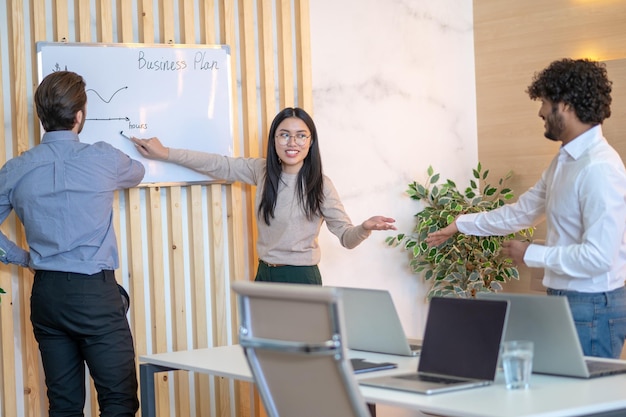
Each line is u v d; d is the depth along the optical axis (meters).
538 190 3.41
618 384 2.52
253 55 4.63
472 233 3.61
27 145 4.11
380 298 3.09
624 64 4.54
